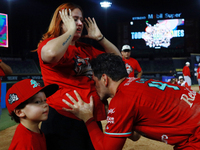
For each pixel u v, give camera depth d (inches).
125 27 863.1
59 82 60.1
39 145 57.7
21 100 56.1
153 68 847.7
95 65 55.6
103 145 52.1
